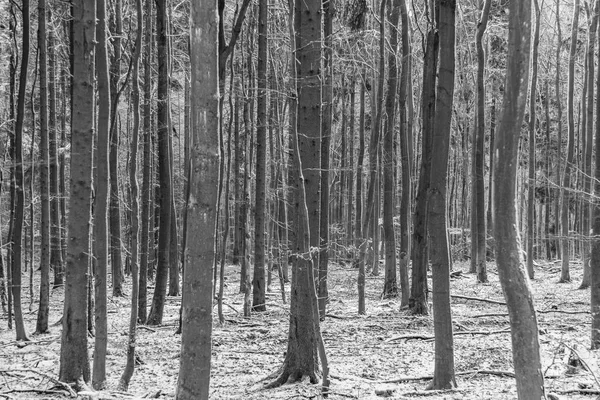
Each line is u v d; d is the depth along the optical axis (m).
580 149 37.75
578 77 35.28
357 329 14.88
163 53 16.48
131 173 9.81
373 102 22.56
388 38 21.77
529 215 26.22
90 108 9.37
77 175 9.27
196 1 5.46
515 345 5.48
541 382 5.41
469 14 25.39
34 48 23.16
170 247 23.69
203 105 5.54
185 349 5.62
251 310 19.23
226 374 10.57
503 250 5.49
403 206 18.42
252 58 21.97
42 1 15.09
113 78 16.64
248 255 17.94
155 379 10.38
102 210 9.34
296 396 8.42
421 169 16.83
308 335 9.52
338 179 34.25
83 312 9.29
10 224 18.56
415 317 16.42
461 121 35.19
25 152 25.77
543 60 35.41
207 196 5.59
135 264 9.42
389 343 13.03
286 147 23.23
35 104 25.41
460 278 26.47
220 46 9.42
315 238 9.66
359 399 8.16
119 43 16.95
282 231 29.31
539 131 40.44
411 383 9.27
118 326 16.48
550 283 24.23
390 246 21.03
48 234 15.76
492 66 29.48
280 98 21.30
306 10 9.69
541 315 15.85
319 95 9.80
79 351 9.22
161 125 16.55
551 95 39.84
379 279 28.27
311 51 9.74
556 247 38.50
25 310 21.11
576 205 35.00
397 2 20.67
